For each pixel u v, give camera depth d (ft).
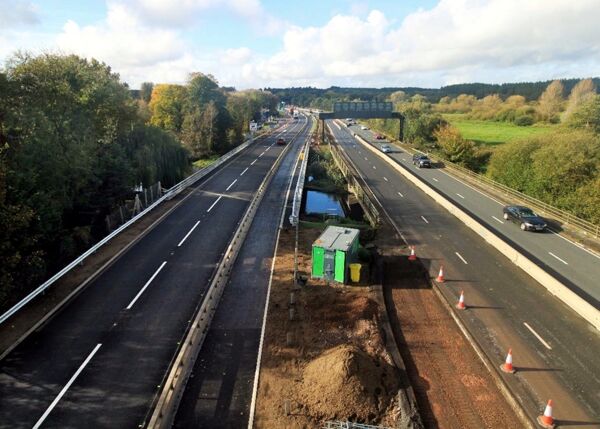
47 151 95.66
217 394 51.93
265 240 101.45
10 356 57.11
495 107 502.79
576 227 118.73
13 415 47.32
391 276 91.15
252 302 73.31
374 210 128.67
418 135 293.84
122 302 71.41
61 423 46.52
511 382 57.67
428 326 73.15
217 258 90.02
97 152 121.29
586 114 217.97
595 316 70.85
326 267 83.56
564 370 60.18
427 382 59.06
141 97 417.90
